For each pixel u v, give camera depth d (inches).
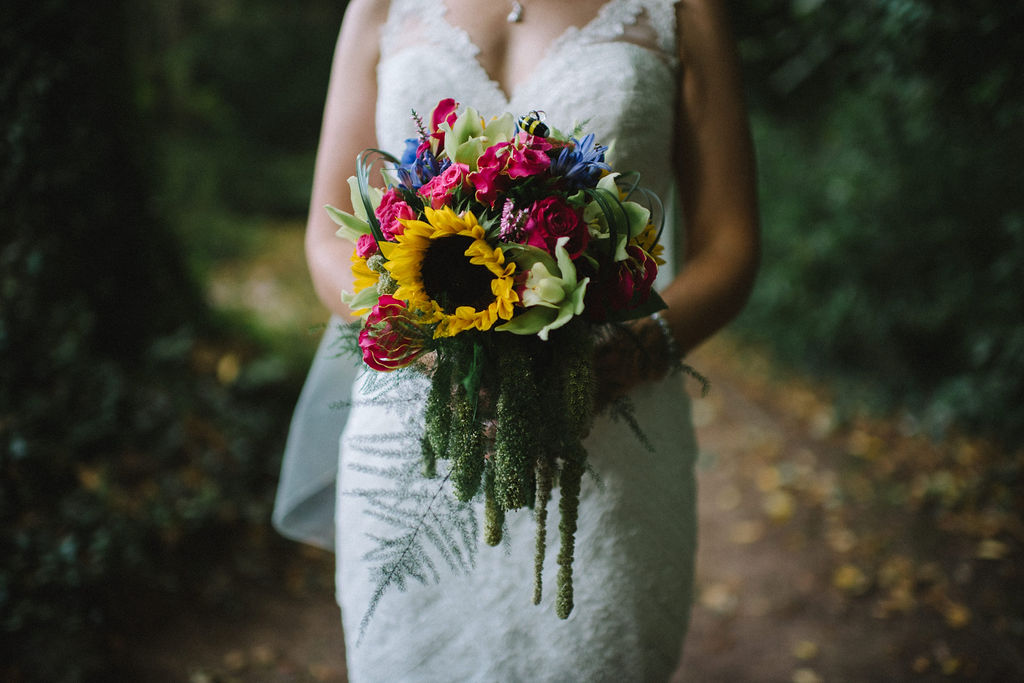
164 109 344.8
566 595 55.1
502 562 64.7
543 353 52.6
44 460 124.3
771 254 250.5
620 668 64.5
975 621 127.7
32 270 139.5
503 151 50.4
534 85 63.2
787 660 123.4
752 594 142.3
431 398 52.6
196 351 169.6
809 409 221.3
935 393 203.3
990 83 151.6
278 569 133.1
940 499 164.4
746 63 207.3
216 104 414.0
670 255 74.5
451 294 50.1
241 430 151.3
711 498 181.3
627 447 65.2
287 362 183.8
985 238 188.7
